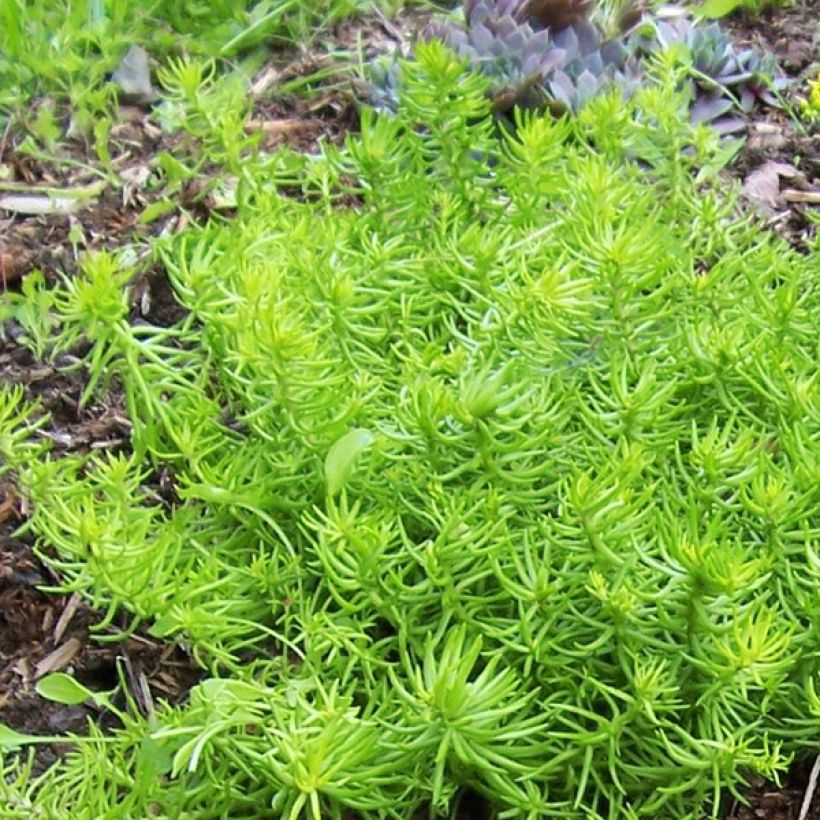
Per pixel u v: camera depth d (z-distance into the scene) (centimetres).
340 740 54
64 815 56
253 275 60
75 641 64
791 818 60
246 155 83
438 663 58
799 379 62
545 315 62
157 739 56
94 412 71
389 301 66
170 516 67
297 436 60
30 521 60
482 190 72
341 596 61
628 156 80
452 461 60
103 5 89
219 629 58
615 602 56
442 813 59
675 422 64
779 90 88
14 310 74
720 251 74
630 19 88
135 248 77
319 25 92
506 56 84
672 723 58
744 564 56
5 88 85
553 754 58
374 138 70
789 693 59
